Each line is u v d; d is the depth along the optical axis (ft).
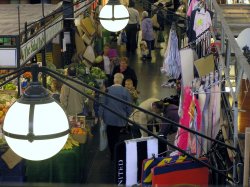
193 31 33.83
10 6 42.39
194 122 21.12
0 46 27.68
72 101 38.45
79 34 53.36
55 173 31.30
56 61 49.24
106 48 55.26
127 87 43.29
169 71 41.98
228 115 20.16
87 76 46.50
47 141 15.99
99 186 7.17
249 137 14.97
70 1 50.60
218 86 21.09
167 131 31.30
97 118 42.32
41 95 16.33
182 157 19.54
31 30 31.96
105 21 37.27
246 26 29.91
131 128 35.63
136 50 81.15
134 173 22.11
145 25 74.02
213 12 32.65
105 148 40.75
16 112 16.12
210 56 23.70
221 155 19.84
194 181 19.21
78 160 31.78
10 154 27.45
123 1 79.66
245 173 15.10
